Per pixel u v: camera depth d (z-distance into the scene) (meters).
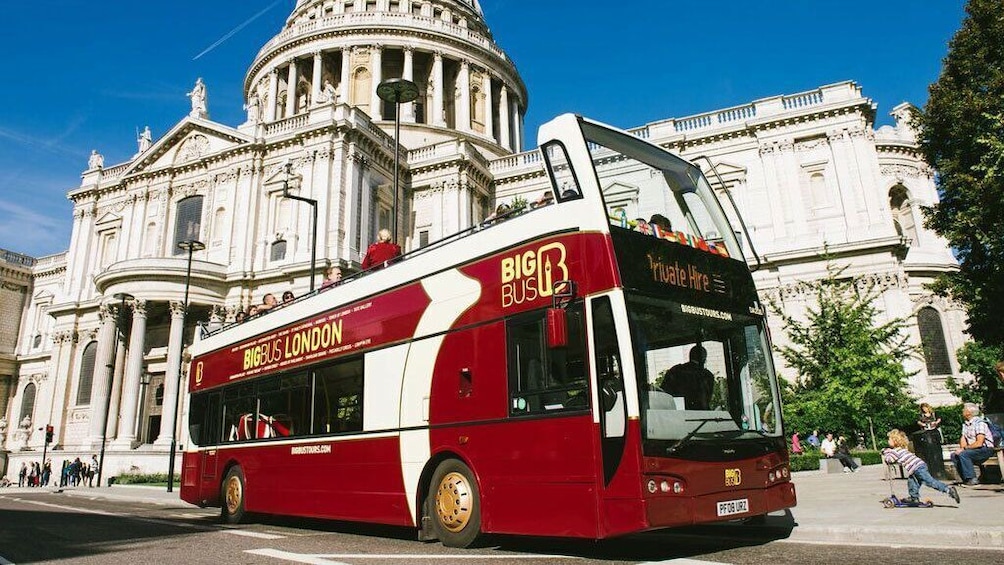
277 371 13.73
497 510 8.62
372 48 59.31
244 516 14.90
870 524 9.12
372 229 43.38
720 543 9.02
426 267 10.71
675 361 8.05
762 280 39.81
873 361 27.31
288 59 60.88
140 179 47.19
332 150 40.81
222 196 43.56
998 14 19.94
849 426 29.47
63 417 45.38
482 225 9.97
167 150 46.69
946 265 44.22
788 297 38.84
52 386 46.81
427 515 9.88
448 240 10.50
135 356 38.72
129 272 39.12
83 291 47.69
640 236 8.45
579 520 7.60
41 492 32.19
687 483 7.41
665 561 7.50
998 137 19.03
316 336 12.80
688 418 7.83
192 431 16.72
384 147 45.19
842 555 7.55
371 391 11.06
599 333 7.84
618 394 7.52
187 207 45.09
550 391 8.26
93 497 28.00
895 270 37.16
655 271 8.32
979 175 20.33
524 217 9.26
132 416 38.28
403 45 59.56
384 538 10.86
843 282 37.84
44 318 64.06
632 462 7.19
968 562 6.82
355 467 11.05
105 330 40.03
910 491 11.20
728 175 41.78
